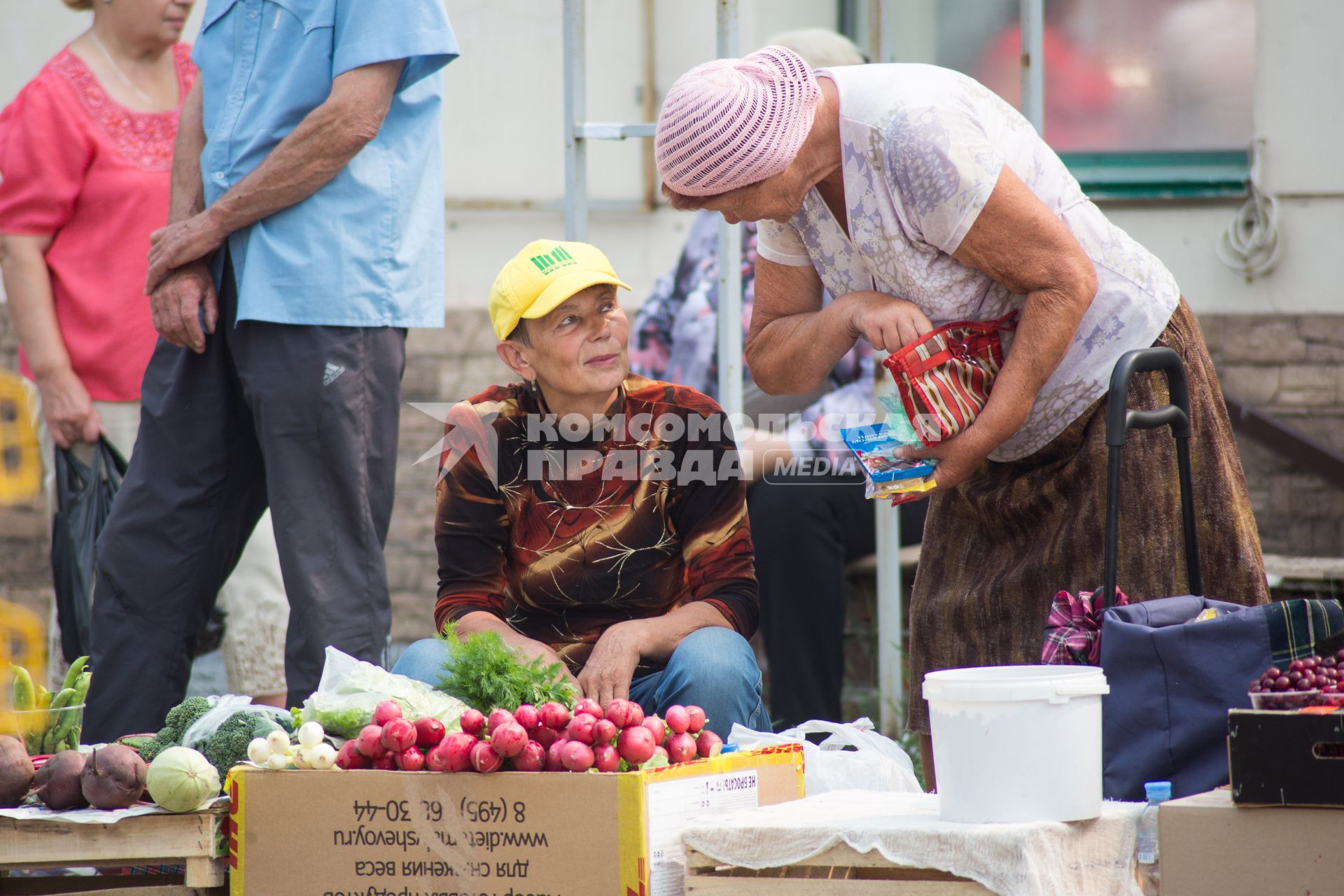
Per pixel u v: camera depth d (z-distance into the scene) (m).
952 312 8.03
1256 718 5.60
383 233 10.40
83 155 13.13
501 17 20.42
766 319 8.79
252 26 10.50
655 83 20.30
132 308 13.20
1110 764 6.86
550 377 8.96
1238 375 19.11
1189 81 19.11
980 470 8.78
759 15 19.52
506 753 6.52
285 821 6.80
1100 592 7.44
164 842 6.81
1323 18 18.81
